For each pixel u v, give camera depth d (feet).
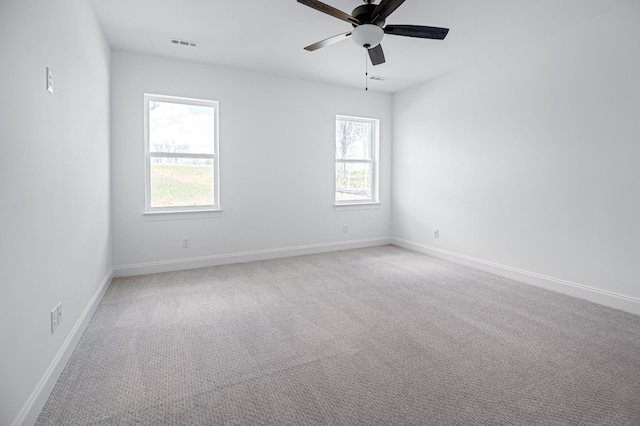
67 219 6.68
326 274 12.83
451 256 14.84
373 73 14.65
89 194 8.51
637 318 8.79
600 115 9.64
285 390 5.79
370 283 11.74
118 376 6.16
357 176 17.76
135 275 12.56
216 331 8.04
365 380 6.08
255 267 13.78
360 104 17.11
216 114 13.85
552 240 11.02
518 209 12.03
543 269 11.30
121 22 9.91
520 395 5.65
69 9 6.89
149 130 12.94
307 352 7.08
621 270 9.37
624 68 9.09
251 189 14.62
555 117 10.77
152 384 5.93
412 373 6.30
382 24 8.05
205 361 6.71
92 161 8.86
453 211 14.69
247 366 6.54
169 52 12.27
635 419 5.06
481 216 13.43
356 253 16.37
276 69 14.14
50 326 5.72
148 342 7.47
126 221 12.37
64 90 6.56
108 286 11.21
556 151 10.79
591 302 9.96
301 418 5.09
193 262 13.60
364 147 17.94
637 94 8.89
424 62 13.25
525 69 11.60
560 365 6.57
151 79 12.51
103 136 10.43
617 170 9.36
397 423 4.99
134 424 4.95
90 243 8.61
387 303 9.87
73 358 6.75
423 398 5.57
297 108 15.48
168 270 13.16
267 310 9.34
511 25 10.08
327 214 16.60
